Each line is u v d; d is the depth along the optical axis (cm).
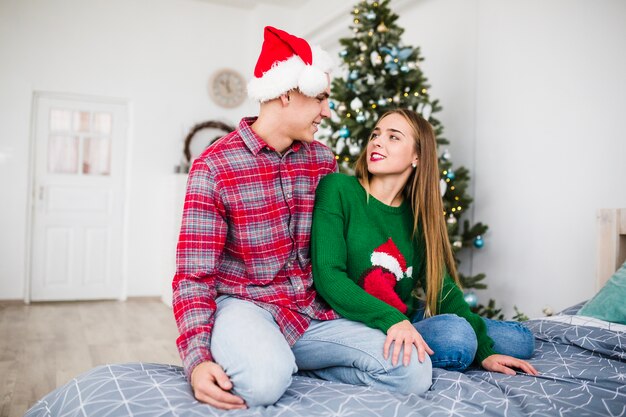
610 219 235
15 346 328
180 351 125
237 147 143
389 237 163
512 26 345
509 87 346
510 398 127
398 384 130
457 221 340
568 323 192
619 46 271
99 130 544
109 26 541
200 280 134
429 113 322
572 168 298
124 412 107
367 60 336
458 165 391
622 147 268
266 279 144
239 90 590
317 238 151
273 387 115
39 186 518
